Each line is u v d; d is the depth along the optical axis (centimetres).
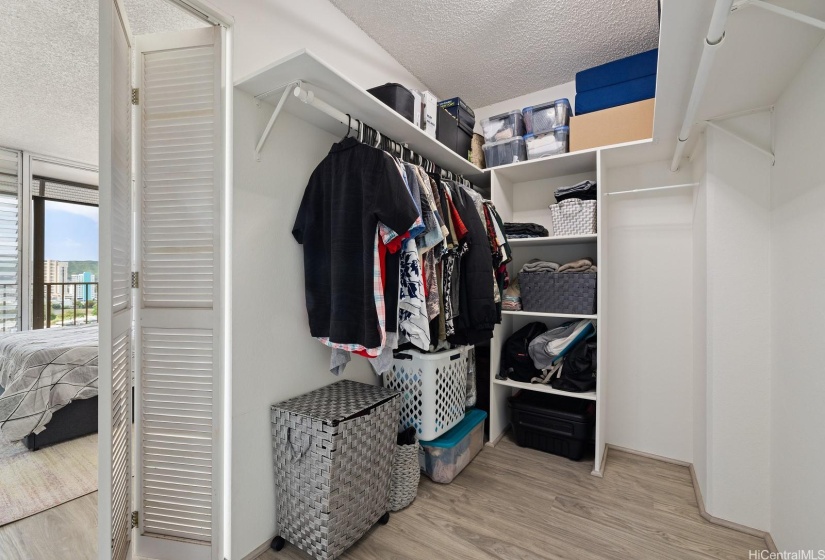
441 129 213
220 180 134
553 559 139
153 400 138
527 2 181
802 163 125
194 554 135
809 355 121
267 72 122
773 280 148
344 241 139
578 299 213
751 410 154
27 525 159
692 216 215
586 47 217
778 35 109
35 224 408
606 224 233
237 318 136
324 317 153
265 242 146
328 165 153
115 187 111
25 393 222
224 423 137
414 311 146
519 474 202
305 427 136
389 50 220
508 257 208
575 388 214
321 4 177
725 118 160
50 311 417
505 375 243
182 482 136
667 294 223
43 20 189
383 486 156
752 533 153
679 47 110
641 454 227
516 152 238
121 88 119
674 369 220
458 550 143
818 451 114
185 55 135
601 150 204
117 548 117
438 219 155
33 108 285
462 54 224
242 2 142
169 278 137
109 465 108
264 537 145
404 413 196
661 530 156
